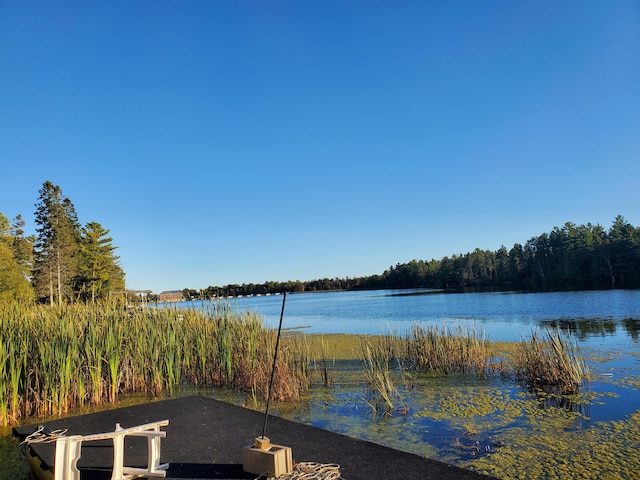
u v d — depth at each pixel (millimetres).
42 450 4414
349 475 3512
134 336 9961
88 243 49312
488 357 11375
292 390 8438
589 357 10961
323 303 59125
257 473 3504
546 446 5488
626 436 5672
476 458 5238
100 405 8516
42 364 7805
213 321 11594
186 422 5262
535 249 75812
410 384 9219
